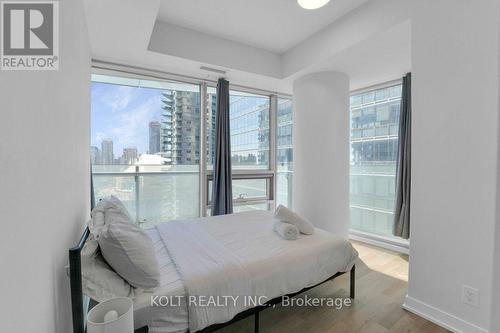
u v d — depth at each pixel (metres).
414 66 2.00
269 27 2.98
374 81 3.68
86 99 2.29
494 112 1.60
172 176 3.57
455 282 1.80
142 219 3.40
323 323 1.91
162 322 1.31
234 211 3.98
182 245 1.96
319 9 2.61
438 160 1.87
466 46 1.71
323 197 3.41
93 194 2.87
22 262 0.63
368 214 4.00
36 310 0.73
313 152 3.45
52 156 0.95
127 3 1.96
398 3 2.18
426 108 1.93
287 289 1.75
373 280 2.60
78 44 1.67
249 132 4.15
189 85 3.66
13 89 0.61
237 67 3.31
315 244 2.07
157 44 2.80
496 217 1.25
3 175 0.54
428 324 1.90
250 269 1.63
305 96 3.50
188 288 1.39
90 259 1.27
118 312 1.10
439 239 1.88
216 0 2.48
